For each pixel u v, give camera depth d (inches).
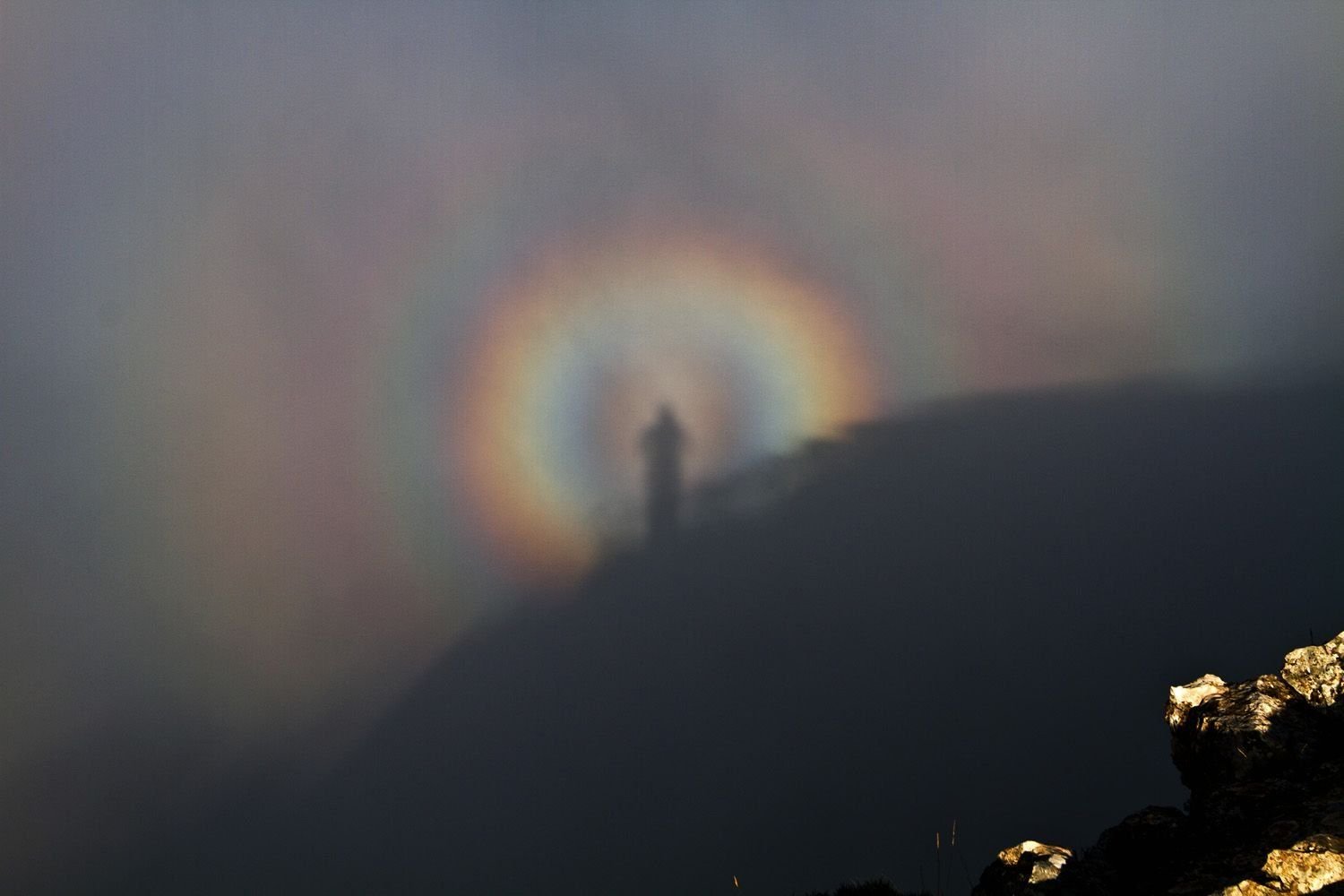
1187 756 344.5
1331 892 218.2
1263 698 324.5
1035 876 293.4
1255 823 275.6
